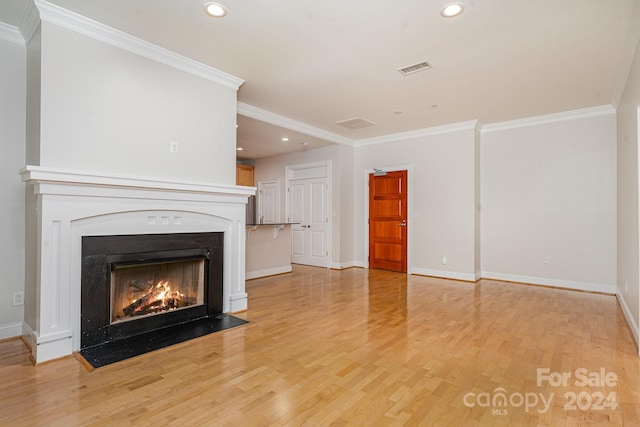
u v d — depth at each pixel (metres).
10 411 1.78
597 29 2.64
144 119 2.92
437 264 5.71
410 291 4.64
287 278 5.59
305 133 5.61
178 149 3.16
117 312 2.87
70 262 2.49
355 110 4.78
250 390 2.01
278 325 3.19
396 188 6.23
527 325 3.22
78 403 1.86
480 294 4.48
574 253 4.82
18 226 2.82
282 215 7.57
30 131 2.69
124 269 2.92
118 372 2.23
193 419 1.72
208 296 3.40
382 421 1.72
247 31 2.72
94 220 2.61
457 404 1.87
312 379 2.15
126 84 2.82
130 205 2.78
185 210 3.15
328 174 6.68
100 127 2.67
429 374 2.22
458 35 2.76
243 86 3.89
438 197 5.71
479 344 2.74
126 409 1.81
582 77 3.57
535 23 2.57
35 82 2.54
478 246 5.52
